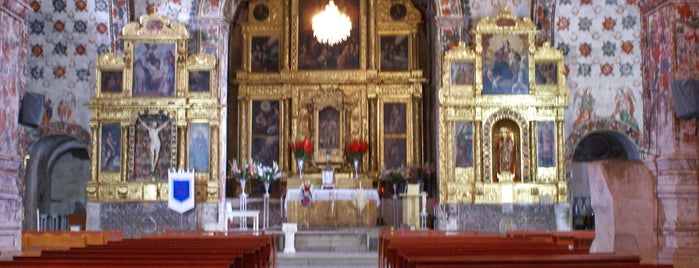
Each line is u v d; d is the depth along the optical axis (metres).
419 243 13.67
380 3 32.03
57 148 33.38
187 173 26.69
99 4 29.70
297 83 31.50
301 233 25.66
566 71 29.23
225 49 29.02
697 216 14.04
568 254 10.48
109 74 27.83
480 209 27.16
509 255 10.35
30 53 29.69
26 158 30.19
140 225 27.16
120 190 27.27
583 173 32.50
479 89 27.41
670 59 15.04
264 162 31.36
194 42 28.33
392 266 12.62
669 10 15.14
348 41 31.72
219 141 27.69
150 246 12.30
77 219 32.19
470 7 28.50
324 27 27.86
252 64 31.91
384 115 31.47
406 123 31.36
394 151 31.31
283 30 31.88
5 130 14.05
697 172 14.38
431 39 30.97
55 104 29.62
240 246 12.77
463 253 11.35
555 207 27.09
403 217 28.00
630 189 12.64
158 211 27.20
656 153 15.49
